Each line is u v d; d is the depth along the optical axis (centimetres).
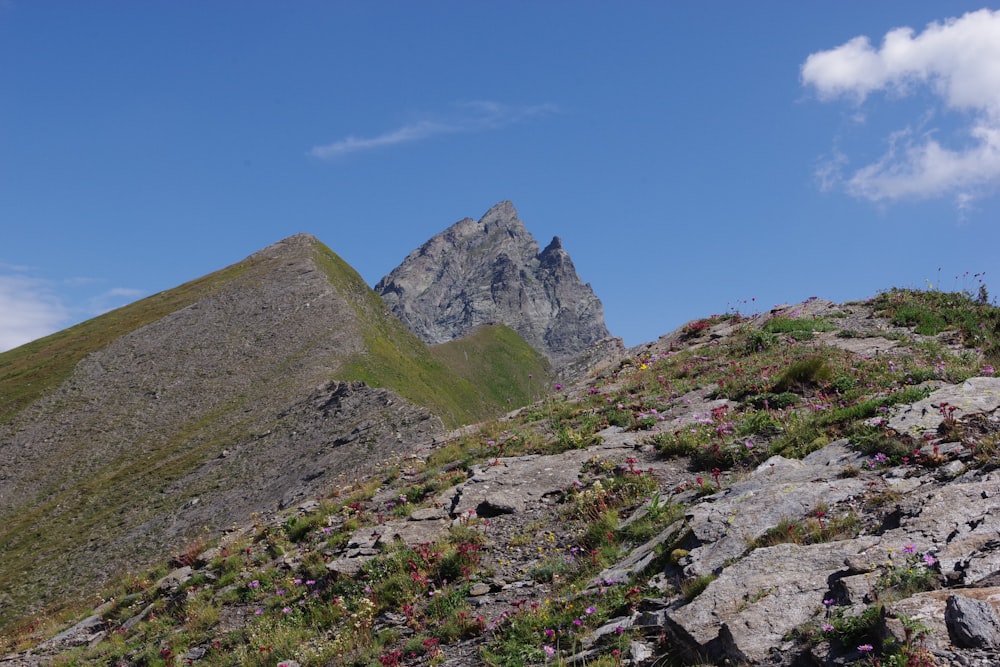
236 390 11038
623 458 1533
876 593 653
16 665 1527
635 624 793
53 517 7481
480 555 1238
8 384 11894
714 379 1977
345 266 17212
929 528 741
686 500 1155
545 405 2180
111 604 1717
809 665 611
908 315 2317
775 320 2442
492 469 1638
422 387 12875
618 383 2250
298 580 1346
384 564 1278
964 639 541
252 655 1137
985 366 1634
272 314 13638
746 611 689
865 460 1036
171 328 13262
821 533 814
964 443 967
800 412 1500
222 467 6494
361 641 1047
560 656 800
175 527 5250
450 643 964
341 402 6675
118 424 10275
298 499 2319
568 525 1281
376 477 1945
